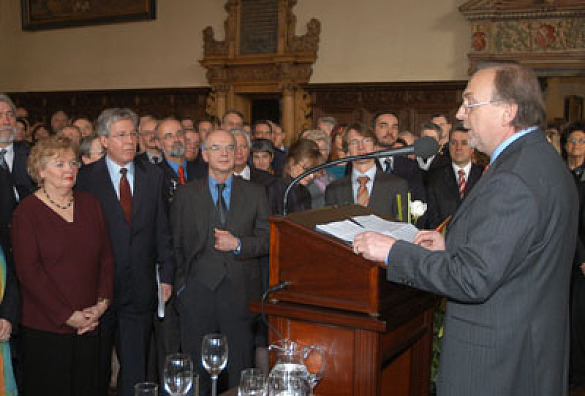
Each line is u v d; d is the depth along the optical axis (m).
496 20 8.64
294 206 4.02
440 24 9.23
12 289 2.98
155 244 3.49
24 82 13.25
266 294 2.30
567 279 1.85
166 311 3.83
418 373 2.63
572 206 1.83
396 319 2.14
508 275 1.74
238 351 3.28
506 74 1.84
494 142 1.89
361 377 2.14
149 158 4.93
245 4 10.66
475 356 1.79
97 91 12.25
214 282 3.26
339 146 5.07
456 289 1.75
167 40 11.59
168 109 11.66
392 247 1.91
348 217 2.49
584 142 4.61
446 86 9.20
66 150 2.93
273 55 10.33
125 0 11.87
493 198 1.73
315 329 2.23
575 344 4.42
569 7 8.11
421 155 2.11
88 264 2.99
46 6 12.82
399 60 9.56
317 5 10.14
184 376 1.87
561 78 8.72
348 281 2.16
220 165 3.33
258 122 6.11
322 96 10.27
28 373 2.92
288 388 1.75
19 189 3.50
